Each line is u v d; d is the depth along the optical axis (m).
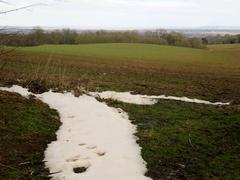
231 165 12.58
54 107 20.47
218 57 71.62
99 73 37.38
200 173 11.91
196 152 13.91
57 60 47.62
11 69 31.31
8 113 16.56
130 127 17.20
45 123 16.83
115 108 21.25
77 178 11.12
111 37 114.81
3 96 19.39
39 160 12.69
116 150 13.67
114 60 55.81
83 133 15.93
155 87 30.30
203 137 15.84
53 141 14.88
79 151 13.50
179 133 16.38
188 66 52.69
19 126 15.45
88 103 21.78
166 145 14.58
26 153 13.18
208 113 21.06
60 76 28.72
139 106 22.33
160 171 11.98
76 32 103.50
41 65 38.25
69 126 17.12
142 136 15.69
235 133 16.50
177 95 27.05
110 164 12.25
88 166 12.23
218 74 43.53
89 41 112.06
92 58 56.66
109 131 16.30
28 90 23.27
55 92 24.00
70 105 21.02
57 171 11.74
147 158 13.06
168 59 63.84
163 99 25.11
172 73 42.47
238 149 14.27
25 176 11.23
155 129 16.98
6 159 12.33
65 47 79.06
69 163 12.31
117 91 26.78
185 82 34.94
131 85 30.38
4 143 13.52
